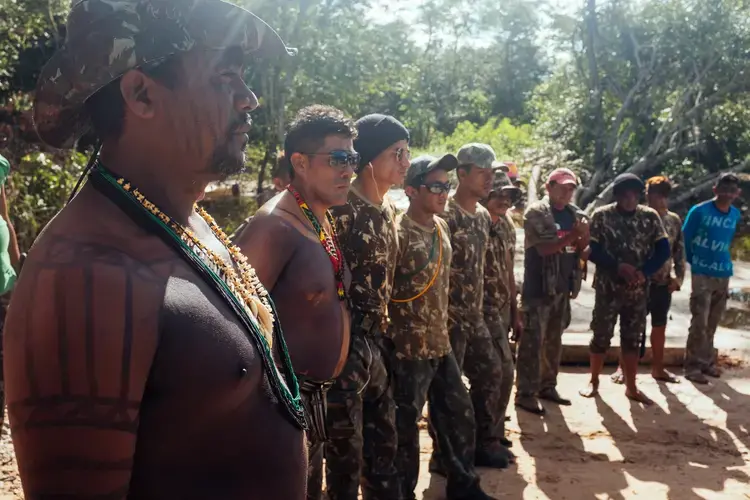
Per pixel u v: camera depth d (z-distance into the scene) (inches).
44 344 37.1
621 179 205.9
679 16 779.4
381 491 126.0
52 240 39.4
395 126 115.7
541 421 196.2
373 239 113.2
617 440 185.0
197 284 42.5
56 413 37.0
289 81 645.3
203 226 51.4
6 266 126.8
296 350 95.9
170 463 42.1
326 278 98.0
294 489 48.2
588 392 216.5
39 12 379.9
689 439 187.3
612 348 250.1
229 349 42.3
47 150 282.5
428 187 128.6
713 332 241.0
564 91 923.4
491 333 166.7
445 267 134.9
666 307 232.2
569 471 165.6
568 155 876.0
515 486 156.6
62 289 37.6
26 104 282.2
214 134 43.7
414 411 132.9
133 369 38.2
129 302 38.4
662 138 810.8
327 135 99.0
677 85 817.5
